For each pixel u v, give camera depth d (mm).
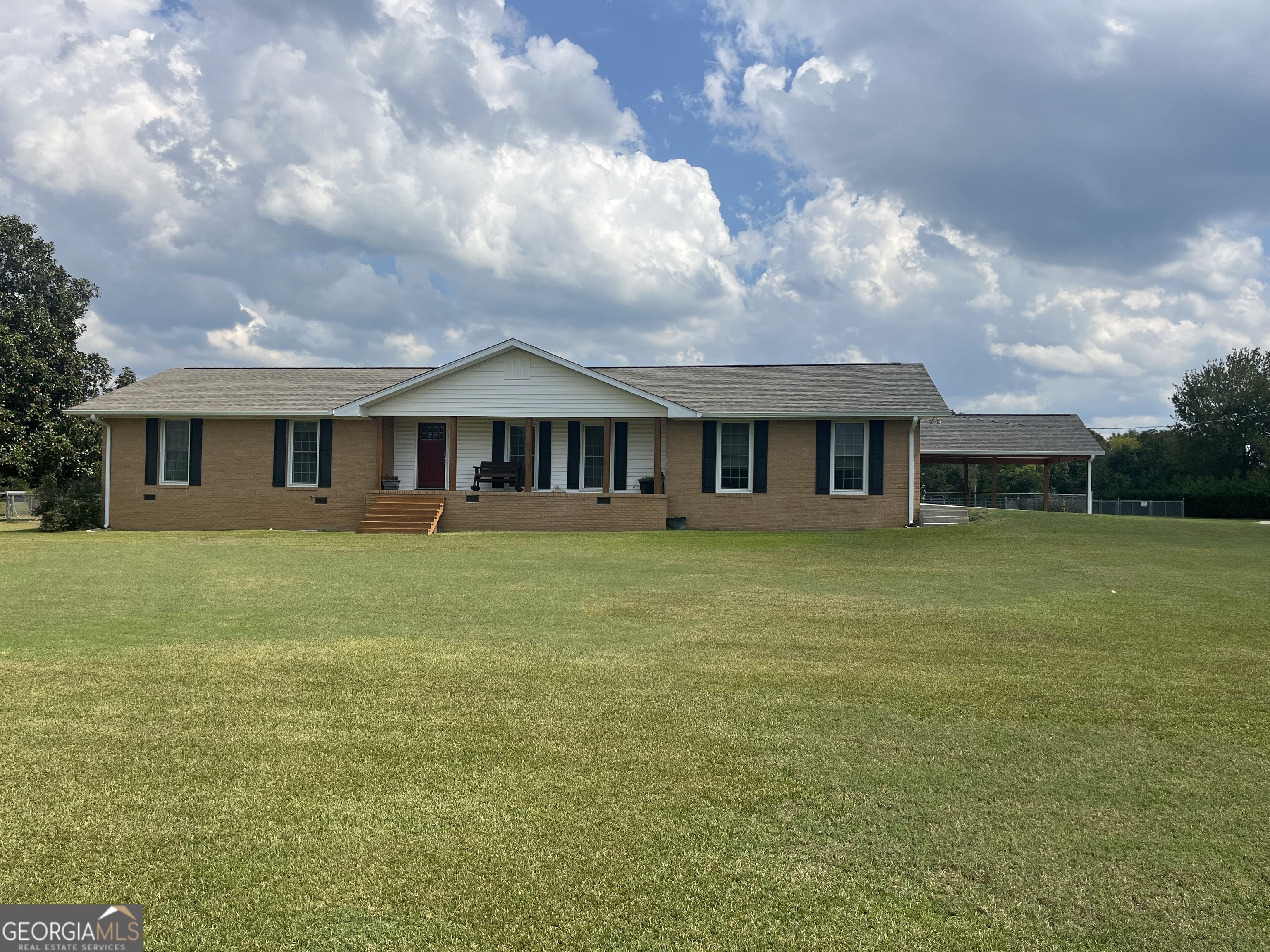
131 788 4727
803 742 5539
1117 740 5633
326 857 3994
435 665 7492
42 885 3723
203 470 26062
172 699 6363
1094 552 17250
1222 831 4320
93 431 35656
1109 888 3789
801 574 14211
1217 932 3461
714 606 10914
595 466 26406
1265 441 57188
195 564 15336
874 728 5848
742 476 24938
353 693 6582
